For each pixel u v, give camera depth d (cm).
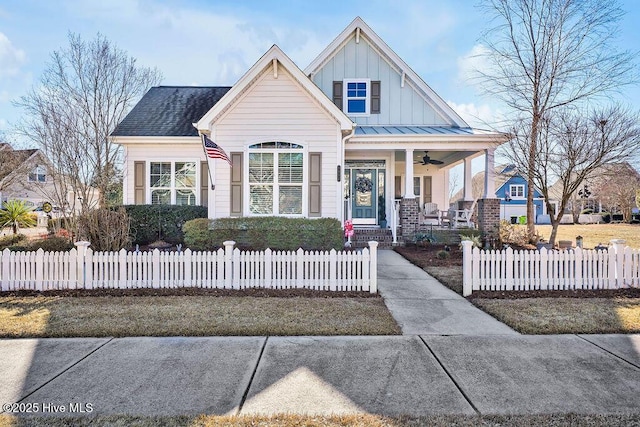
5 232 1892
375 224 1572
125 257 742
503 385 367
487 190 1331
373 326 535
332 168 1148
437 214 1576
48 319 556
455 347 466
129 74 1577
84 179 1385
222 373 392
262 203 1144
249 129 1144
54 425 301
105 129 1469
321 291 739
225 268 754
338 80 1567
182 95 1667
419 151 1518
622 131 1095
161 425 300
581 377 384
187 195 1398
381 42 1540
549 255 744
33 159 1897
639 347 466
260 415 314
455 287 771
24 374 390
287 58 1105
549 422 304
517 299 684
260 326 530
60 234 1312
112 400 339
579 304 643
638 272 746
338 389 359
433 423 303
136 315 577
